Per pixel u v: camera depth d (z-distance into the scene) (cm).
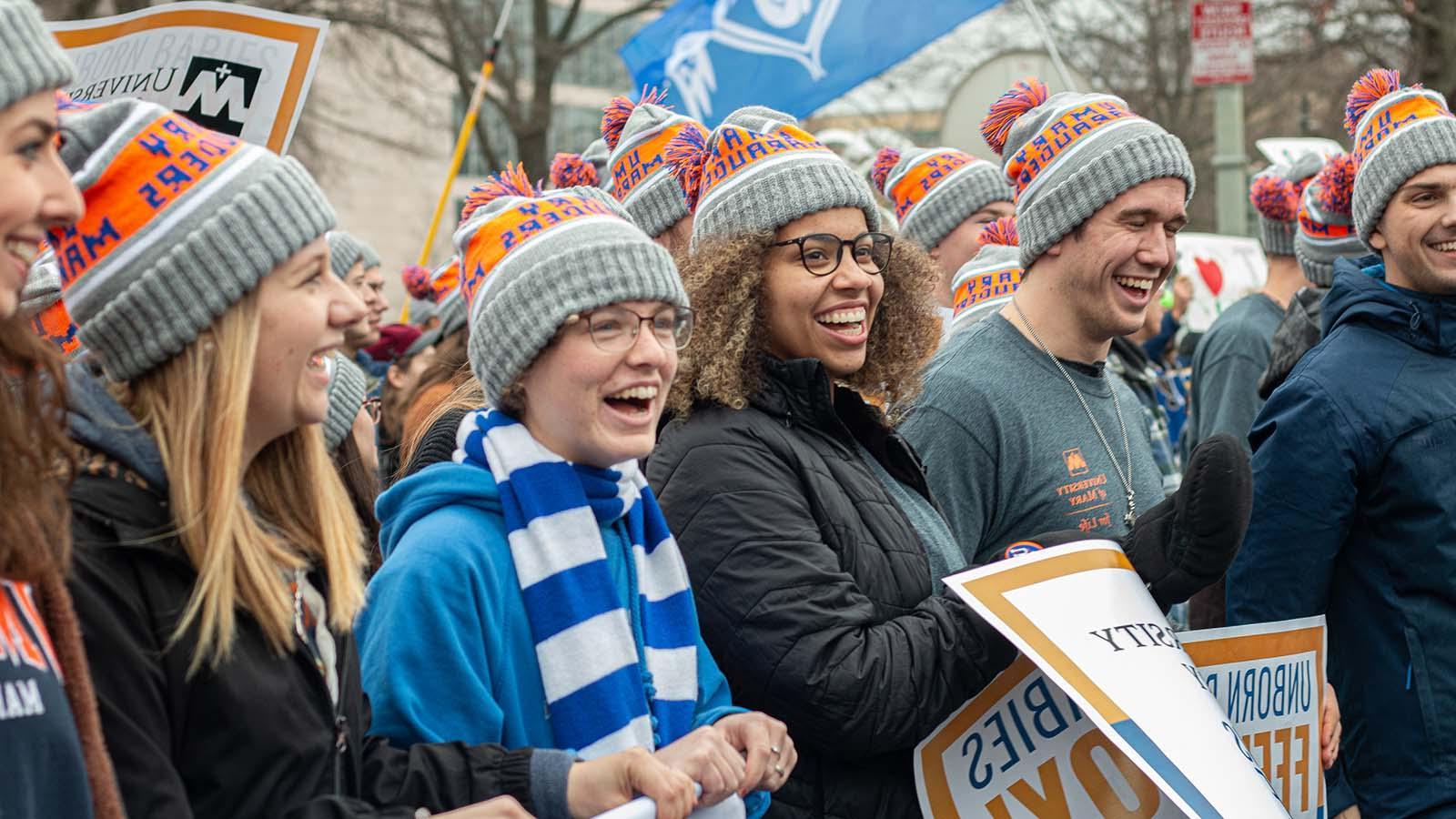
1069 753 283
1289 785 328
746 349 292
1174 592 282
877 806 277
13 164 172
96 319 201
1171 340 961
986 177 536
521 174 287
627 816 213
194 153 204
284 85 354
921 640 268
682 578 264
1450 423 356
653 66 740
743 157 304
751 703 272
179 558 194
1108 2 2616
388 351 638
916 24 697
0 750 161
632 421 251
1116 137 346
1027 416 338
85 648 183
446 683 233
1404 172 370
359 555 228
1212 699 276
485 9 2100
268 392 208
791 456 282
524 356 248
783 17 714
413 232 3312
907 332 324
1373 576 361
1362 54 1950
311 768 200
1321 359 368
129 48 364
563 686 241
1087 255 347
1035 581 273
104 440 195
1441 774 350
